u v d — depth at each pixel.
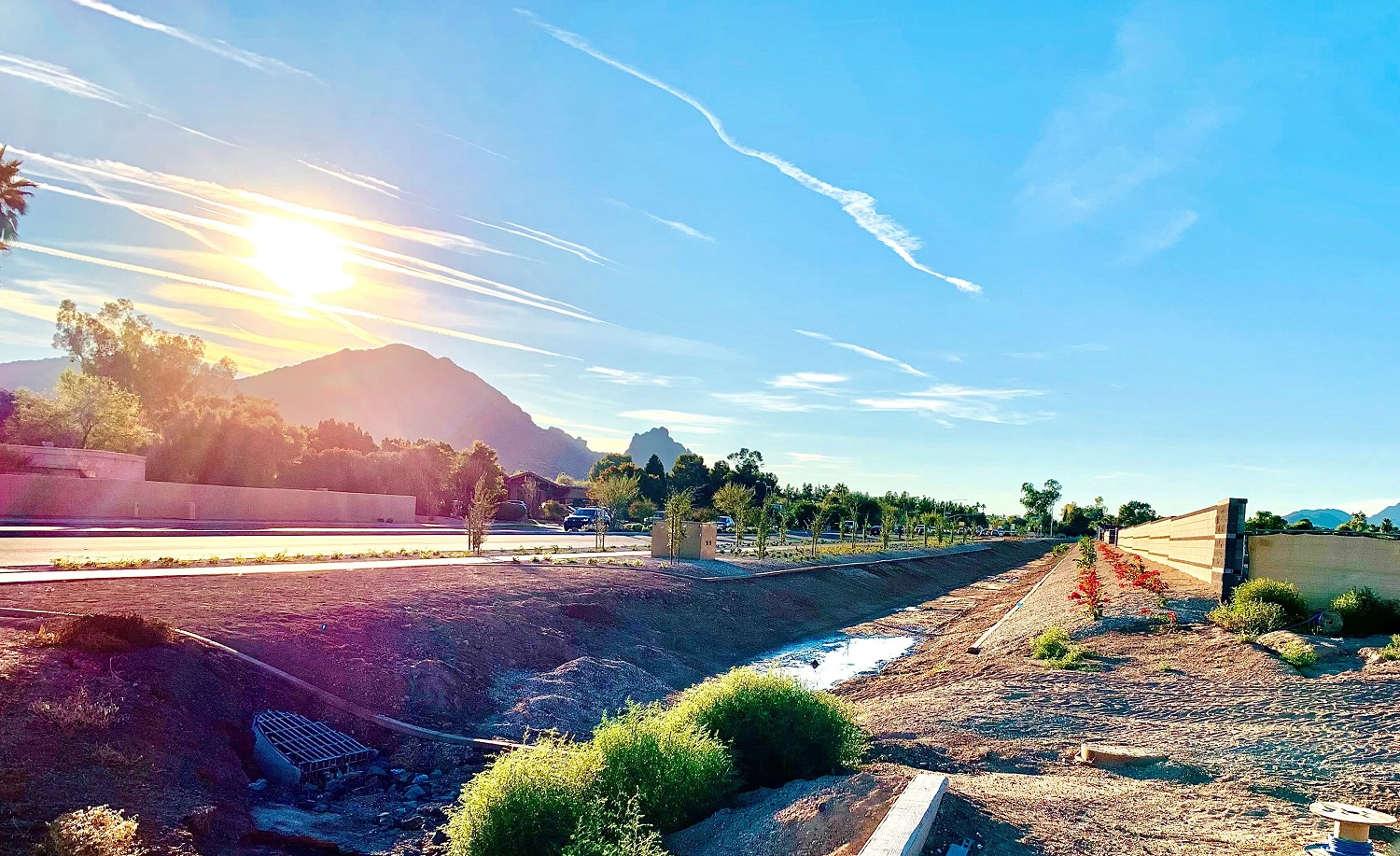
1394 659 15.35
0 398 56.72
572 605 23.69
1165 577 35.31
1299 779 10.16
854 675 24.03
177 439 58.59
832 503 69.19
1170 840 7.99
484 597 22.00
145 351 70.19
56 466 46.28
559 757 9.04
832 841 7.46
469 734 14.73
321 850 9.75
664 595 28.58
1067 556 75.31
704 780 9.41
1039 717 14.00
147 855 8.37
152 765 10.20
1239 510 22.97
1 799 8.39
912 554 67.94
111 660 11.94
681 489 100.06
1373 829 8.20
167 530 38.88
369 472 71.75
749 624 30.08
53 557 24.33
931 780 8.48
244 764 11.91
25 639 12.12
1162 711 13.92
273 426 65.44
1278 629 18.81
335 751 12.37
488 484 80.62
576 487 130.12
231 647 14.38
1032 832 7.95
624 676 19.81
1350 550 21.77
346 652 15.87
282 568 23.94
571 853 7.54
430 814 11.07
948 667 21.12
